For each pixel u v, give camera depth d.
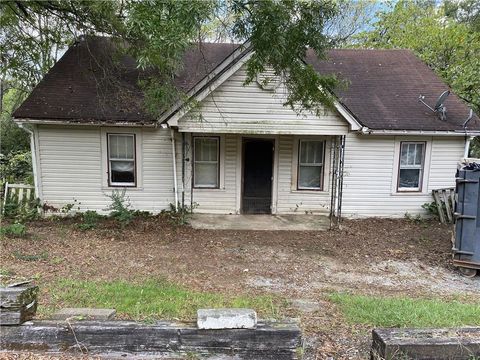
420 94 12.45
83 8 9.84
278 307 5.07
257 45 6.00
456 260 7.33
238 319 2.85
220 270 7.00
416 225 11.26
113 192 10.84
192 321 3.03
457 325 4.33
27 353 2.77
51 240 8.55
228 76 9.84
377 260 8.08
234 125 10.13
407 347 2.94
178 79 11.34
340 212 11.21
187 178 11.62
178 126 10.02
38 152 11.02
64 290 5.31
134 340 2.84
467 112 11.86
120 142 11.25
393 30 22.67
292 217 11.77
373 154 11.59
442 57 18.08
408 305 5.13
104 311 4.09
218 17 5.97
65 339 2.82
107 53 11.52
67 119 10.41
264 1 5.57
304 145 11.84
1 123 18.38
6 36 12.07
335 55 14.03
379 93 12.36
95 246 8.25
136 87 11.34
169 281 6.17
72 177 11.24
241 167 11.78
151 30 5.12
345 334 4.12
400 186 11.89
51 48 13.36
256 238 9.57
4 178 14.46
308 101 8.34
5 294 2.81
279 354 2.86
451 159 11.70
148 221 10.76
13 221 10.52
